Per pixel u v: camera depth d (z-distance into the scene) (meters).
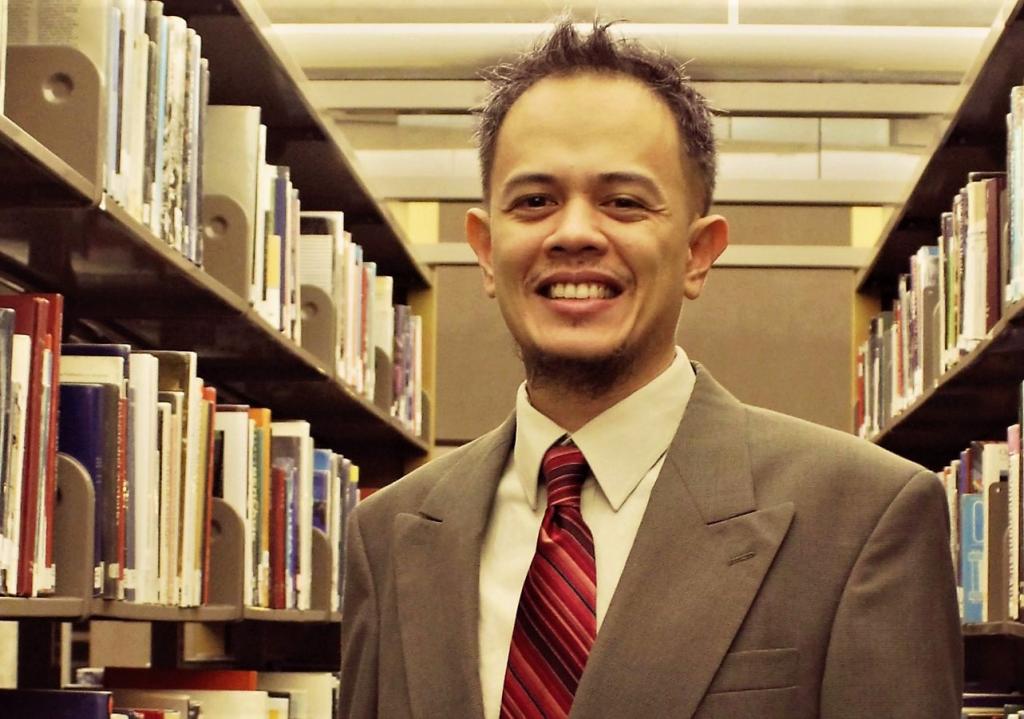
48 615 1.70
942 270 2.95
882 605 1.19
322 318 3.17
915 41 3.36
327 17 3.27
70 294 2.41
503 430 1.41
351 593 1.45
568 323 1.27
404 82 3.73
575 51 1.31
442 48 3.42
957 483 2.84
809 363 4.34
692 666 1.18
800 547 1.22
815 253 4.32
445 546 1.33
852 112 3.68
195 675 2.44
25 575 1.67
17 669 2.35
